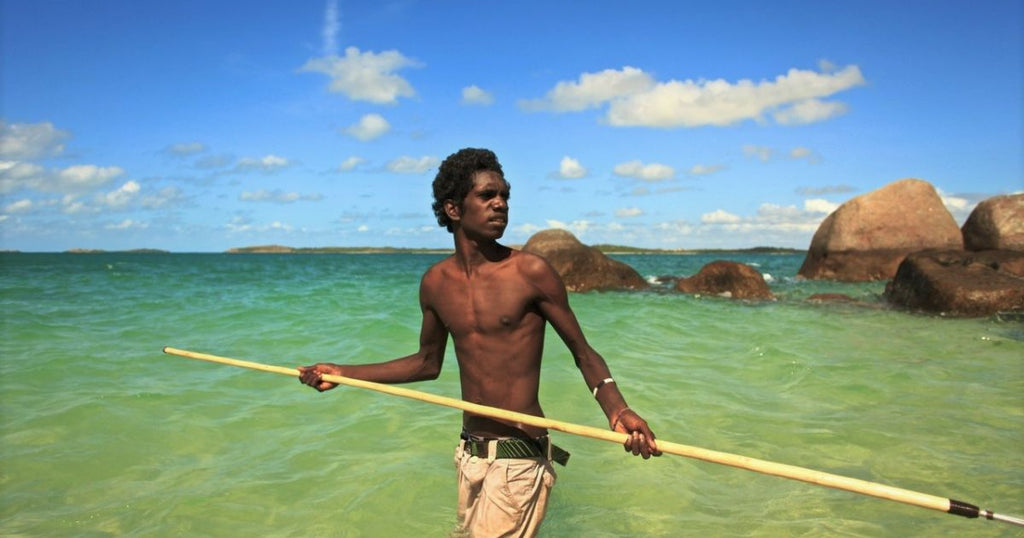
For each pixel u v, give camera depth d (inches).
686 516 141.7
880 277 859.4
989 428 195.2
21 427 189.3
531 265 113.5
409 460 169.8
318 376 127.9
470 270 116.6
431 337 126.5
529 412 115.4
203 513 141.2
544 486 115.7
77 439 181.5
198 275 968.9
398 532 134.4
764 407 215.2
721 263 639.8
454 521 138.8
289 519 139.3
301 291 636.7
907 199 878.4
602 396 110.3
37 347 300.8
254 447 178.5
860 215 884.6
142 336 336.2
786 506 146.4
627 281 698.2
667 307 512.7
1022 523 81.1
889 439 185.3
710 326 401.7
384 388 119.0
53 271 1053.8
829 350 318.0
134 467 164.7
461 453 119.0
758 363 282.0
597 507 146.2
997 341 348.2
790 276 1080.2
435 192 118.0
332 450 176.6
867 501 148.8
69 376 245.6
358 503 146.4
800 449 178.1
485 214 112.1
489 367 115.4
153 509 142.6
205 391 227.8
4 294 568.7
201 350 300.2
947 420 202.8
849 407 216.7
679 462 171.8
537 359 117.1
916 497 85.4
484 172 113.0
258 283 767.1
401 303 505.0
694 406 214.2
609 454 177.5
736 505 147.5
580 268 683.4
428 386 236.8
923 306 512.4
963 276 505.7
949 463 168.2
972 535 131.3
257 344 315.9
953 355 306.2
